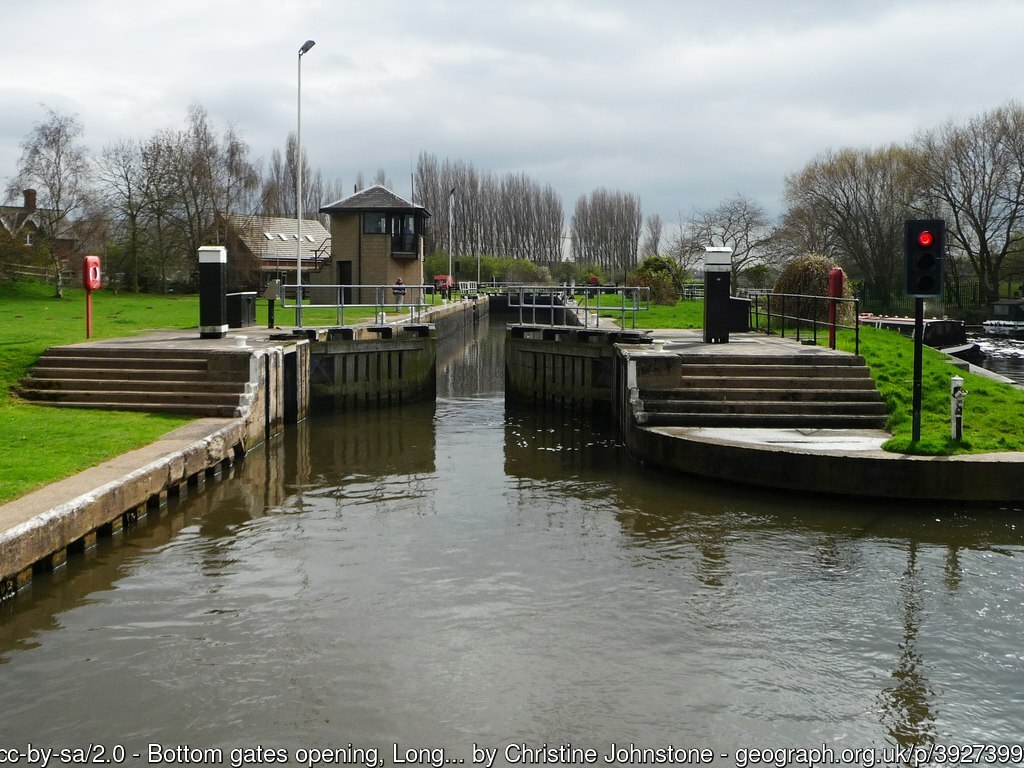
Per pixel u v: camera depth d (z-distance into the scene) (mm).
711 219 56594
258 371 18250
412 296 52938
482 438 19625
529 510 13227
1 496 10422
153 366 18797
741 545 11414
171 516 12648
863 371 17609
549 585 10078
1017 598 9648
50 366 18984
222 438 15180
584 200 112625
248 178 56312
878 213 64562
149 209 54719
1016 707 7438
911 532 11805
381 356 24547
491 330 62875
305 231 77625
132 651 8227
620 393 19359
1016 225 61188
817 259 27688
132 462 12586
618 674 7934
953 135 60406
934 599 9633
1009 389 18281
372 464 16625
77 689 7508
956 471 12773
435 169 102500
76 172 48125
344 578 10258
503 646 8469
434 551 11297
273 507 13352
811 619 9133
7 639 8406
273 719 7102
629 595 9781
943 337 41156
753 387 17281
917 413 13484
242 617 9062
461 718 7164
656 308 40438
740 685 7762
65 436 14242
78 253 54312
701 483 14516
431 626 8914
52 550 9898
